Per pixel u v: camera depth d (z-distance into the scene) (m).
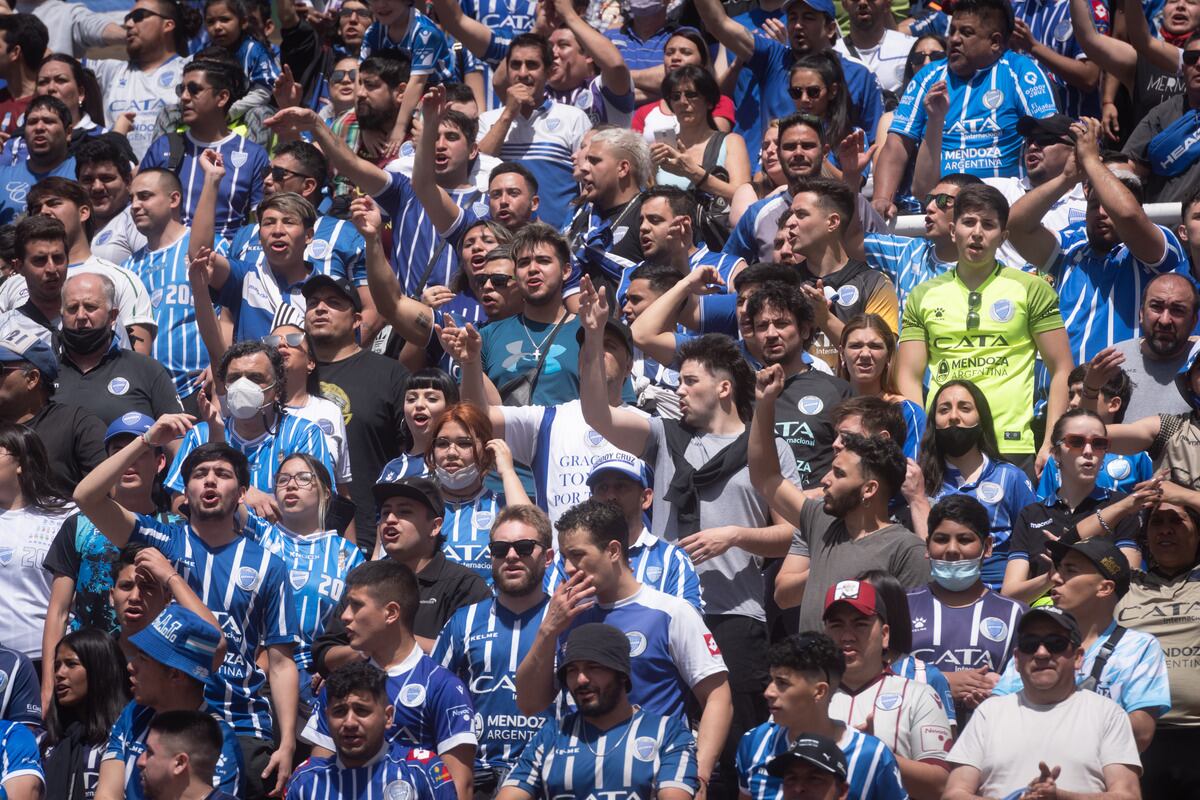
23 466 31.39
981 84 41.09
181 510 31.61
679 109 42.09
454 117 40.88
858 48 46.66
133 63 49.88
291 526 30.30
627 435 29.47
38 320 37.09
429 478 29.38
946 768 23.53
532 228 34.59
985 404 30.31
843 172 37.75
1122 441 30.20
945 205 35.59
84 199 38.78
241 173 42.78
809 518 27.38
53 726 28.30
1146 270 35.41
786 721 22.95
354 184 41.47
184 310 38.66
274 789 27.73
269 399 32.69
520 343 34.22
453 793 24.95
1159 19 47.25
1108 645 25.00
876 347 31.78
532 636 26.47
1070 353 33.28
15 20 48.56
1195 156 40.53
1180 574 26.70
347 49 52.00
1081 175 35.81
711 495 28.84
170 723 25.06
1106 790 23.03
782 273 32.84
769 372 27.45
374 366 35.06
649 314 33.19
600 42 45.31
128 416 32.25
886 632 24.30
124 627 28.34
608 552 25.92
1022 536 28.64
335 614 27.47
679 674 25.86
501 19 49.50
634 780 23.69
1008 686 24.58
